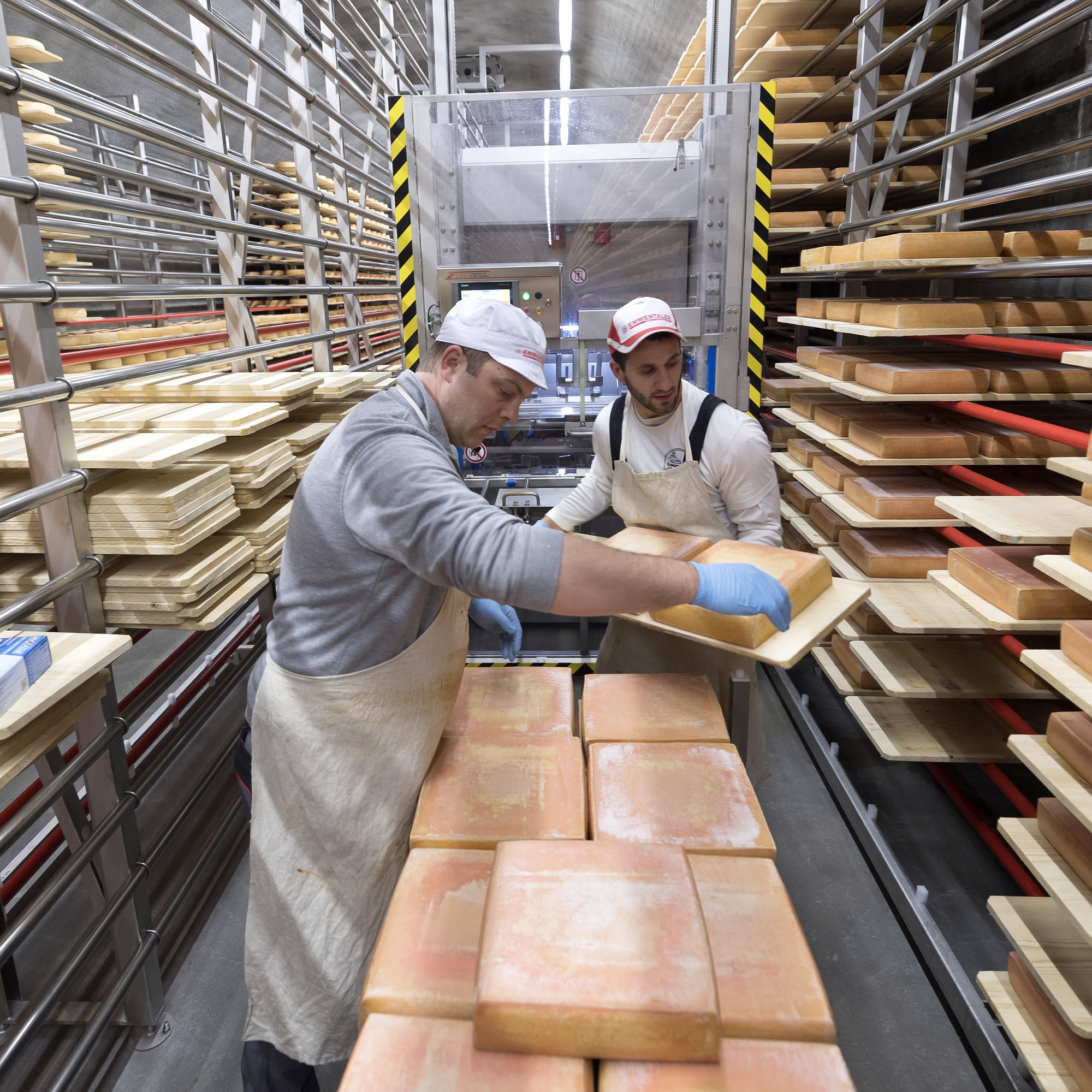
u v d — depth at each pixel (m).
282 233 2.97
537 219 2.78
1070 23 1.72
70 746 3.02
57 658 1.40
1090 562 1.31
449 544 1.12
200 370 2.98
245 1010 1.92
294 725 1.39
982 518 1.59
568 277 2.88
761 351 2.88
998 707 2.17
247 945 1.48
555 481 2.93
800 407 3.01
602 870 1.08
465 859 1.22
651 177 2.73
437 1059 0.91
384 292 4.85
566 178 2.74
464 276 2.73
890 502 2.24
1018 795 2.09
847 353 2.65
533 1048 0.91
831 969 2.00
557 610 1.15
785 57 3.54
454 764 1.44
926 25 2.43
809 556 1.54
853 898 2.23
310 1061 1.45
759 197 2.74
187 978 2.02
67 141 5.00
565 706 1.63
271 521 2.13
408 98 2.65
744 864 1.19
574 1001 0.89
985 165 3.44
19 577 1.62
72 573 1.57
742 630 1.32
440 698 1.42
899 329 2.01
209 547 1.90
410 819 1.46
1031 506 1.67
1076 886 1.39
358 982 1.46
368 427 1.24
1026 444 2.12
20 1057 1.81
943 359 2.45
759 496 1.96
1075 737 1.37
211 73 2.64
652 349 1.76
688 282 2.87
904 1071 1.73
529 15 7.23
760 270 2.80
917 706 2.43
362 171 4.64
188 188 2.74
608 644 2.19
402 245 2.77
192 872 2.14
